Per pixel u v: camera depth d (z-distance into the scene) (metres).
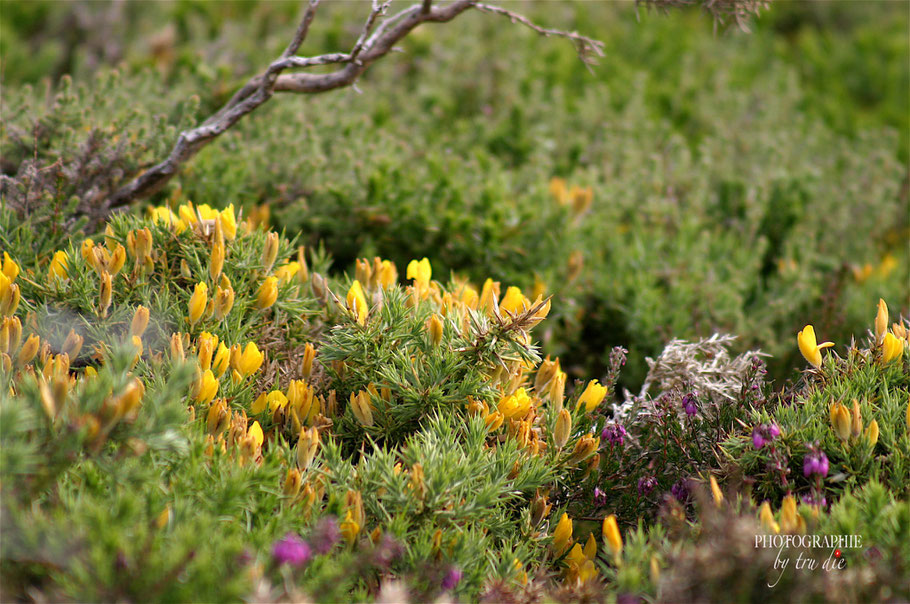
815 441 2.01
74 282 2.32
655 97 6.17
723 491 2.18
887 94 7.32
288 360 2.57
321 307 2.67
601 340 3.78
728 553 1.62
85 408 1.58
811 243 4.34
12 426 1.50
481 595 1.84
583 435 2.41
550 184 4.24
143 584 1.41
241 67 4.96
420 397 2.22
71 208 2.90
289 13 6.27
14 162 3.31
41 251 2.71
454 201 3.81
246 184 3.68
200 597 1.44
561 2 7.33
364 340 2.28
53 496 1.67
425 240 3.74
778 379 3.60
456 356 2.24
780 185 4.68
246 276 2.56
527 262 3.77
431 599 1.78
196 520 1.63
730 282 3.90
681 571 1.65
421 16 2.99
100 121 3.48
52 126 3.33
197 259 2.49
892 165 5.21
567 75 6.09
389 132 4.79
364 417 2.24
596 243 4.02
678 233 4.28
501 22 6.47
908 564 1.71
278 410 2.21
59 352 2.30
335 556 1.83
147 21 6.01
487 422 2.23
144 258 2.43
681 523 1.91
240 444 1.93
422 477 1.90
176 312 2.35
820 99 6.84
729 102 6.07
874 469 2.03
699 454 2.40
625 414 2.66
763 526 1.77
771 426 2.07
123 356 1.68
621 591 1.74
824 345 2.38
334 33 5.64
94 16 5.92
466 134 4.91
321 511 1.89
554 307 3.59
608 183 4.52
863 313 3.83
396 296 2.37
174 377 1.69
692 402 2.39
